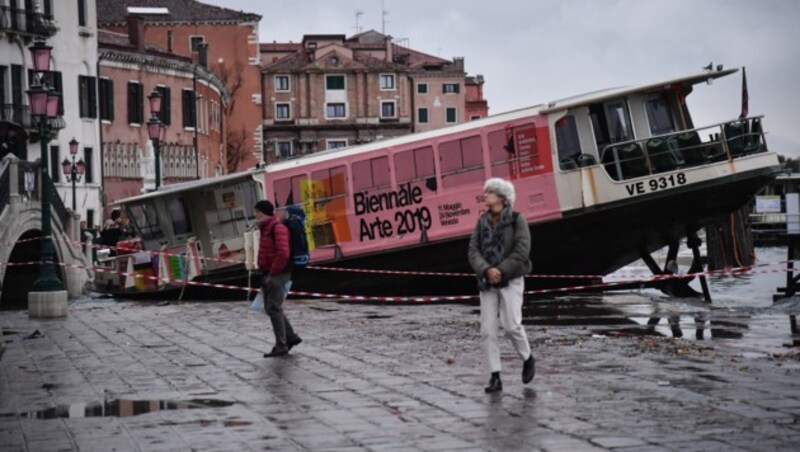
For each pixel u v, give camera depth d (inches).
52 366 659.4
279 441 421.1
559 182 1175.0
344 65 5693.9
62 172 2583.7
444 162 1211.9
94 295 1542.8
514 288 517.0
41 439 434.0
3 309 1342.3
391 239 1234.0
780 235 3336.6
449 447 403.2
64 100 2603.3
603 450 391.5
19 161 1368.1
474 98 6845.5
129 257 1434.5
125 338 813.2
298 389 545.3
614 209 1167.6
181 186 1378.0
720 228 1440.7
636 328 814.5
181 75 3260.3
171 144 3196.4
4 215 1304.1
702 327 818.2
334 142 5708.7
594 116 1179.3
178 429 447.8
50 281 1030.4
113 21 4288.9
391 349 697.6
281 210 1279.5
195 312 1042.1
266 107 5689.0
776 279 1688.0
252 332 831.7
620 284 1205.7
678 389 511.2
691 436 409.7
